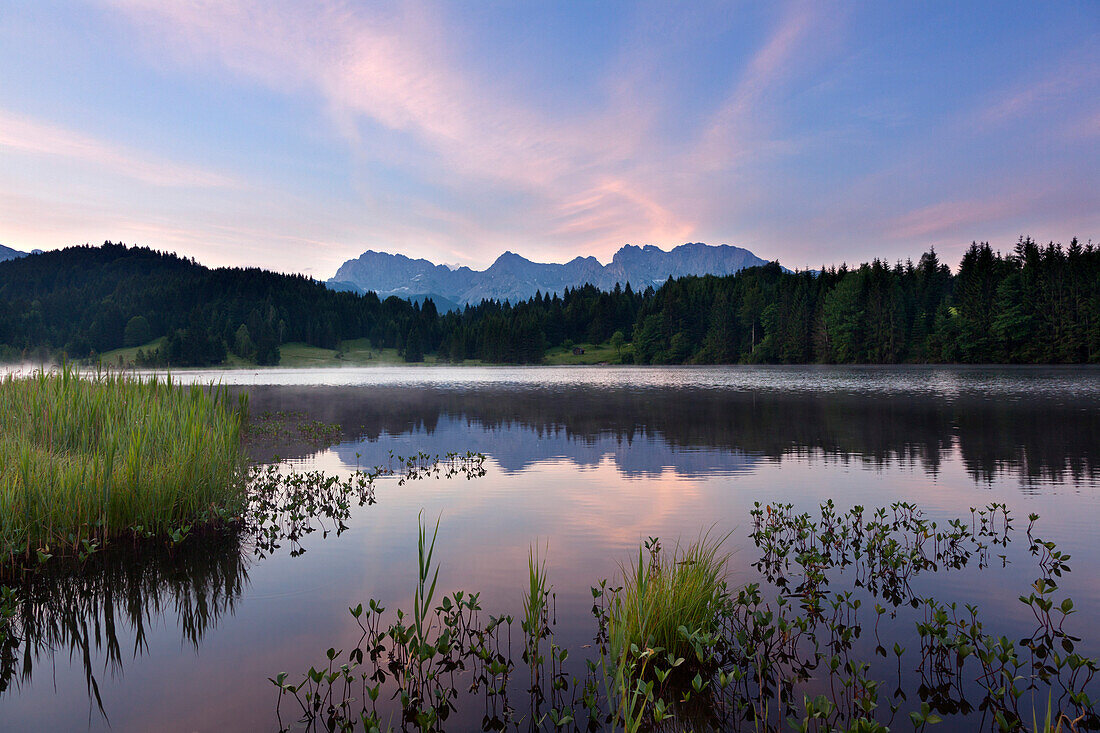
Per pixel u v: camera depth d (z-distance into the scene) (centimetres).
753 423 2492
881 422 2486
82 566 779
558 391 5091
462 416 2892
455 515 1045
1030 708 454
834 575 760
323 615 634
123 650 559
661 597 568
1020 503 1109
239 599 677
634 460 1617
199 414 1193
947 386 5084
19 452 905
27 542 745
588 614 629
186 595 688
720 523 991
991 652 498
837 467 1495
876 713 448
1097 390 4369
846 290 11875
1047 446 1800
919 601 671
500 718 444
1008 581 728
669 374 9350
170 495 930
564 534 927
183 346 15662
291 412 3138
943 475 1384
